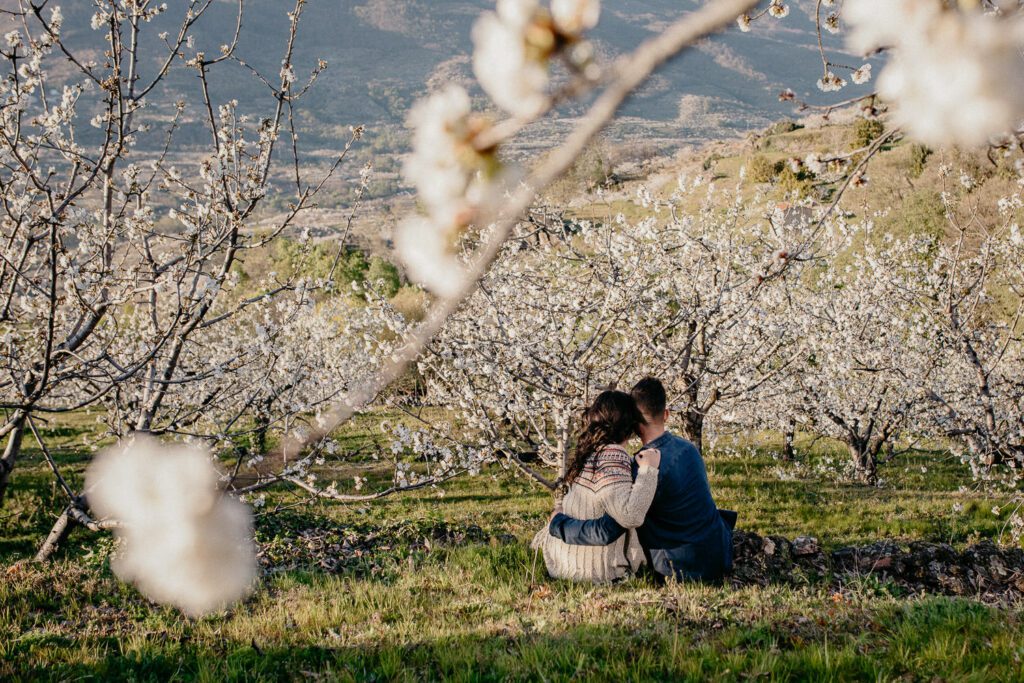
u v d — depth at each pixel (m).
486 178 0.60
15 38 6.90
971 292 14.59
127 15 7.41
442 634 5.22
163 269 8.04
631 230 12.18
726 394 13.23
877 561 6.98
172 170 7.88
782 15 2.18
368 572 7.49
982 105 0.51
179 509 0.61
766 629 4.92
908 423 17.06
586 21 0.55
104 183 7.91
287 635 5.46
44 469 15.01
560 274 12.91
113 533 9.86
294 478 8.76
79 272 7.33
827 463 19.45
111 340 9.39
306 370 11.52
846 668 4.29
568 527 6.14
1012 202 12.77
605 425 6.14
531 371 10.90
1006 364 16.77
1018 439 13.35
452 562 7.36
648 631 4.88
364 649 5.08
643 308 12.19
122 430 8.70
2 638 5.48
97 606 6.29
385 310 11.03
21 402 7.02
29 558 8.85
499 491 14.52
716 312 12.05
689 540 6.03
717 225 13.58
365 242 49.31
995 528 10.23
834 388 16.42
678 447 6.12
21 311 7.80
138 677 4.89
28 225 6.95
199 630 5.65
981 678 4.03
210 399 8.96
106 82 7.32
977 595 6.21
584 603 5.61
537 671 4.42
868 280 16.89
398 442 10.46
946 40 0.51
